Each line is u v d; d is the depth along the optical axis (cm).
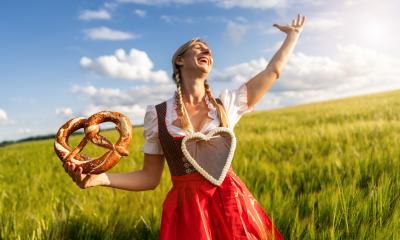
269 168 600
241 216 261
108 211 470
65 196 599
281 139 915
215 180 264
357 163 545
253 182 545
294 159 687
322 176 539
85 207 481
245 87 294
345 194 402
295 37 304
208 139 269
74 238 417
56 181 730
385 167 531
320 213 381
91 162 259
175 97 283
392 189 414
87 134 262
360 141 805
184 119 272
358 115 1642
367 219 350
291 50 302
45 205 537
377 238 314
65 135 266
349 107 2294
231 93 293
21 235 418
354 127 1009
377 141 766
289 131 1202
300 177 552
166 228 264
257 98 295
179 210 267
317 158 642
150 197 502
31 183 727
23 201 579
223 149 272
